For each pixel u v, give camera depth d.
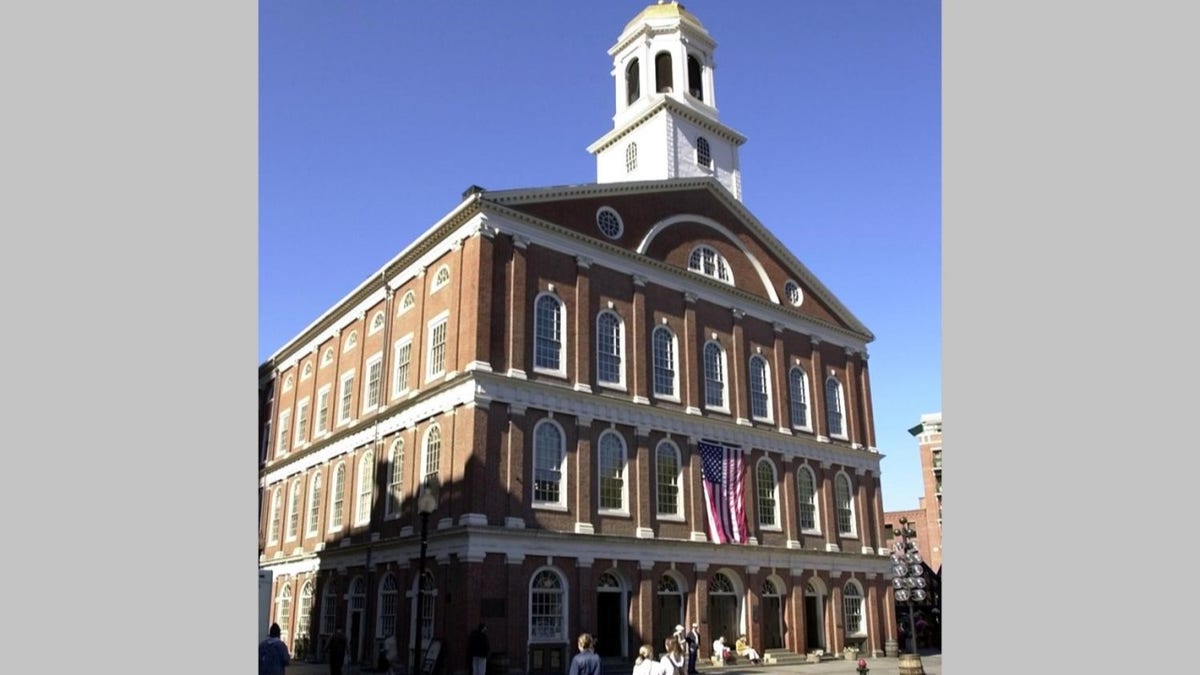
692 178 45.56
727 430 42.75
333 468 45.22
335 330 49.06
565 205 39.34
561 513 34.69
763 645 41.12
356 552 40.50
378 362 43.28
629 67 56.78
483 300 34.81
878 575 49.03
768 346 47.41
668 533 38.28
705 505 40.31
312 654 43.16
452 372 35.12
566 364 36.94
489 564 31.91
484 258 35.41
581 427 36.25
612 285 40.03
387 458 39.34
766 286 48.56
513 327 35.41
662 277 42.41
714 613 40.16
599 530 35.72
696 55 56.31
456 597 31.67
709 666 37.50
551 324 37.19
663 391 40.84
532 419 34.97
